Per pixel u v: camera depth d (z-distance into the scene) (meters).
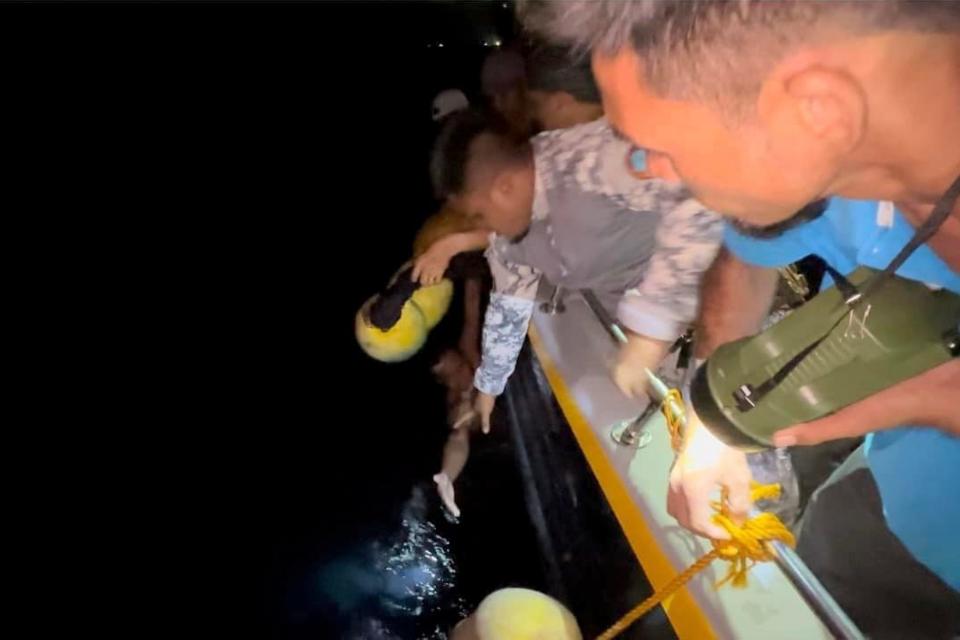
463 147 1.26
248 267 3.00
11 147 3.75
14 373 2.51
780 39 0.52
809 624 1.00
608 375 1.41
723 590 1.04
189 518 2.00
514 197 1.24
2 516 2.04
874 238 0.72
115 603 1.84
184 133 3.84
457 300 2.27
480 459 1.95
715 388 0.76
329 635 1.73
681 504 0.92
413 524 1.90
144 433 2.26
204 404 2.34
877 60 0.52
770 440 0.75
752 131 0.56
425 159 3.58
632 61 0.58
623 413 1.33
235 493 2.05
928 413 0.79
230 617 1.79
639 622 1.28
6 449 2.23
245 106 3.99
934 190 0.59
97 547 1.96
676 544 1.12
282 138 3.78
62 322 2.75
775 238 0.82
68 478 2.14
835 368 0.71
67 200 3.46
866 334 0.69
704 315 1.02
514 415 1.95
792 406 0.72
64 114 3.97
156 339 2.65
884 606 0.97
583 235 1.23
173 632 1.78
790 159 0.56
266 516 1.99
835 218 0.76
